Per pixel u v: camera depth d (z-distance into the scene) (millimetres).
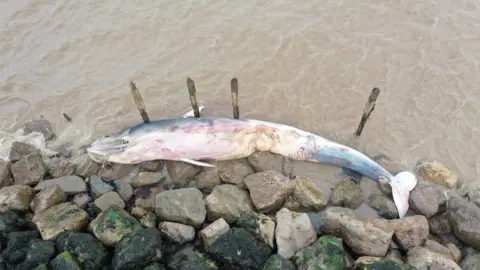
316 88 12469
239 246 8836
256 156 10805
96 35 14148
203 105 12250
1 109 12539
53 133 11914
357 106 12016
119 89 12727
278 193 9844
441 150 11055
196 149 10852
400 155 11031
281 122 11820
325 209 10086
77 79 13094
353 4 14562
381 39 13555
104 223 9328
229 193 9945
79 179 10523
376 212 10016
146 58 13469
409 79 12531
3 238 9438
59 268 8688
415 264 8711
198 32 14023
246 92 12477
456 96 12070
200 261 8867
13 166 10719
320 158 10805
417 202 9891
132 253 8766
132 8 14859
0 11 15031
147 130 11055
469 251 9289
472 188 10312
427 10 14258
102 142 11039
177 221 9617
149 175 10469
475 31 13617
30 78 13234
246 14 14422
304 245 9102
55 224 9484
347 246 9320
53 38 14203
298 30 13867
